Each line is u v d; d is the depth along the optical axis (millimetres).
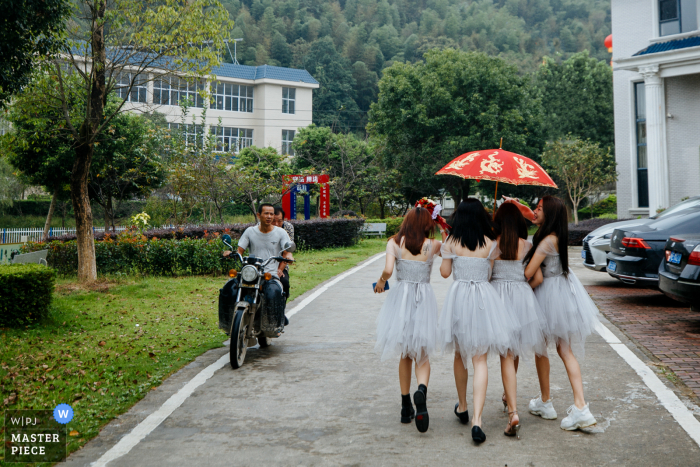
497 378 5188
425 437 3861
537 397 4363
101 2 10352
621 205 24141
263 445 3756
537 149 34156
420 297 4105
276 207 6574
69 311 8250
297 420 4207
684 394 4586
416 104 33219
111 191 24391
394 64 35062
